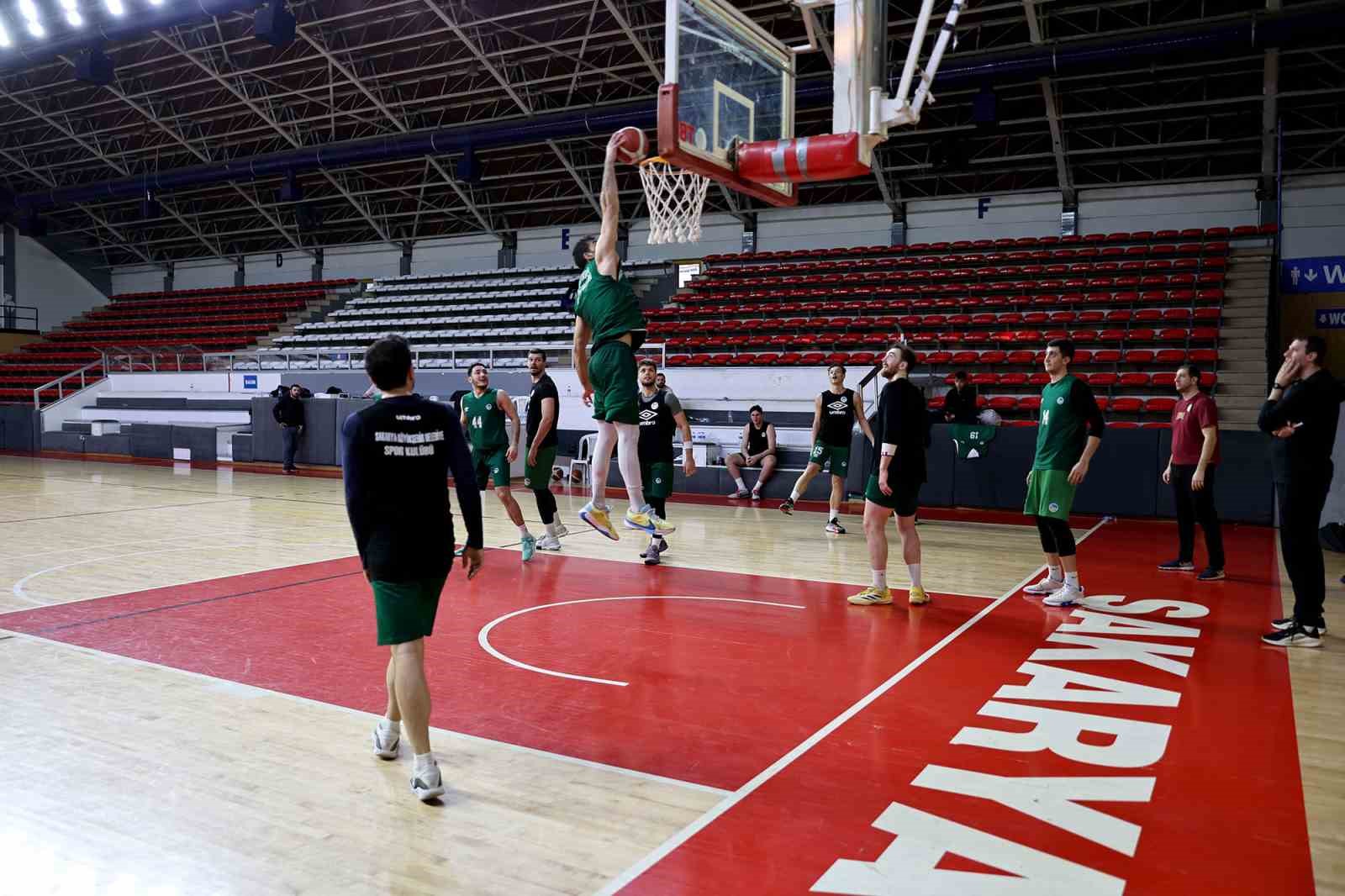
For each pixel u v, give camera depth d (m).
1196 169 17.80
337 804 2.77
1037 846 2.52
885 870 2.38
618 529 9.22
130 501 10.98
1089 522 10.17
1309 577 4.78
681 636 4.90
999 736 3.40
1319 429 4.76
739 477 12.15
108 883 2.27
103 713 3.56
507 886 2.29
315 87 20.50
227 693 3.82
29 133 24.48
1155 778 3.02
